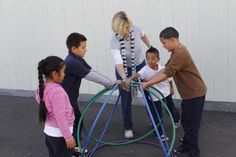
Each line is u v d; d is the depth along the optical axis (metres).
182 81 3.80
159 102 4.61
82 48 4.04
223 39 5.30
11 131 5.24
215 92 5.50
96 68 6.23
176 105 5.73
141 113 5.62
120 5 5.81
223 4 5.20
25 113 5.99
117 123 5.32
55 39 6.46
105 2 5.91
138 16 5.72
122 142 4.66
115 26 4.30
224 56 5.35
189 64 3.74
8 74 7.07
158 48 5.70
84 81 6.39
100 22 6.03
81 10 6.12
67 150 3.42
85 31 6.17
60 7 6.27
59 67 3.26
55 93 3.20
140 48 4.54
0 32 6.92
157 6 5.57
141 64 4.61
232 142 4.43
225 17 5.23
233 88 5.40
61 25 6.34
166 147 4.21
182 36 5.52
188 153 4.13
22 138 4.97
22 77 6.96
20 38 6.77
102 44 6.10
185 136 3.99
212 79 5.48
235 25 5.20
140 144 4.59
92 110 5.93
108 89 4.13
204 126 4.94
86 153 4.39
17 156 4.45
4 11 6.77
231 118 5.18
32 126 5.39
